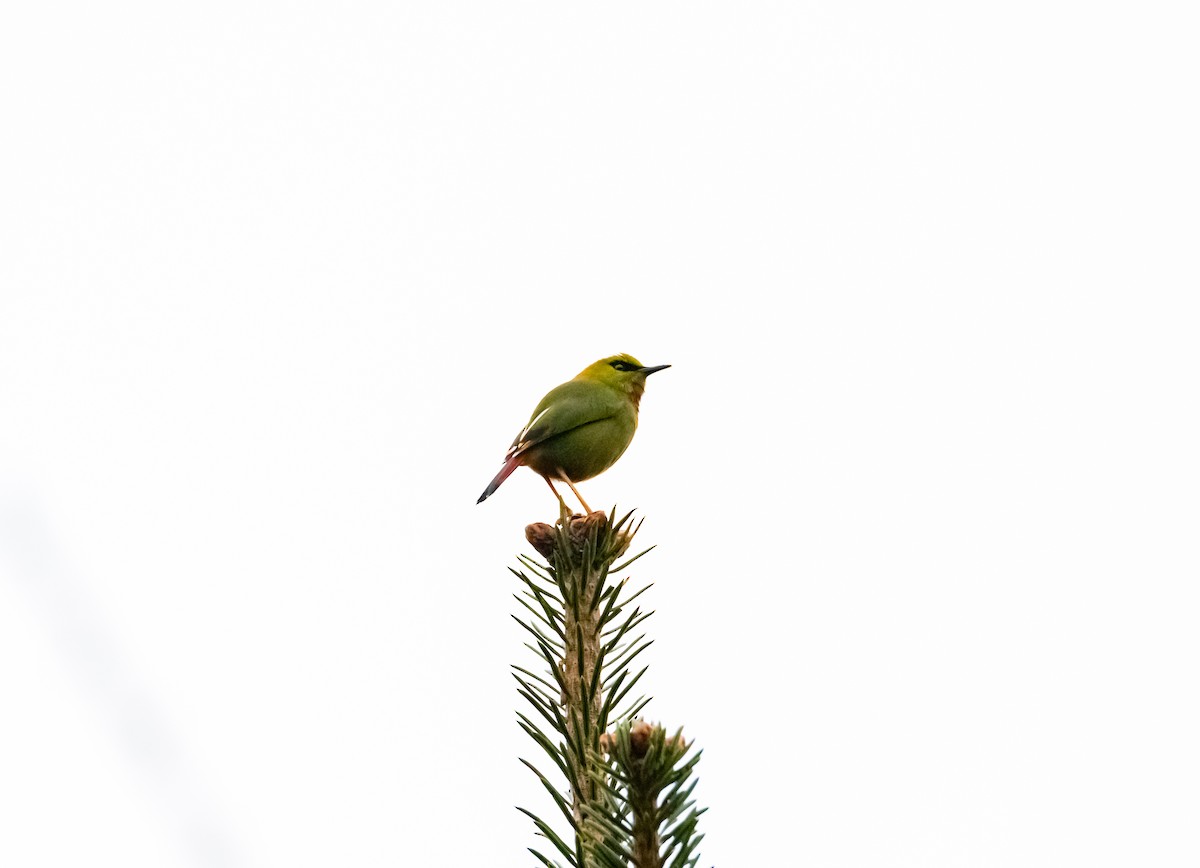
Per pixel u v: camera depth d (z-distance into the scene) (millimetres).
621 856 6758
